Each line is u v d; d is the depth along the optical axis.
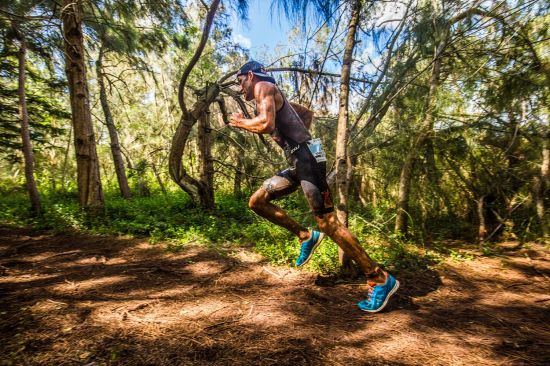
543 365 1.81
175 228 5.23
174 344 1.91
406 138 5.03
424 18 4.19
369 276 2.49
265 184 2.78
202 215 6.29
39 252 4.00
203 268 3.45
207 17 4.54
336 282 3.07
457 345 2.01
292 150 2.57
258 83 2.53
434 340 2.06
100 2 6.45
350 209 6.21
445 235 5.42
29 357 1.72
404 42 4.55
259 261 3.68
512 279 3.41
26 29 5.64
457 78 4.73
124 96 12.38
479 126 4.81
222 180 9.90
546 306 2.69
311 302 2.61
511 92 4.39
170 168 7.01
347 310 2.50
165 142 12.02
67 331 2.01
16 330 2.00
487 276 3.49
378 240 4.40
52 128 9.62
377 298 2.44
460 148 5.29
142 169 10.41
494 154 5.32
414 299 2.77
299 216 5.32
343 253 3.18
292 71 5.83
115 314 2.28
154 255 3.95
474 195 5.57
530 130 4.71
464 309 2.59
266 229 4.77
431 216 5.64
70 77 5.93
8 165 11.03
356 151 5.17
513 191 5.23
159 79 11.43
